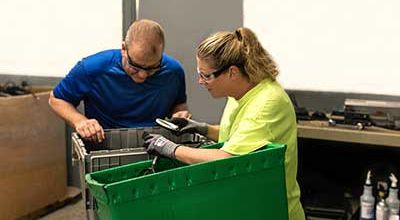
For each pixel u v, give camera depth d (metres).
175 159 1.50
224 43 1.56
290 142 1.59
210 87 1.63
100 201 1.21
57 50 3.53
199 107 2.97
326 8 2.54
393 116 2.34
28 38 3.58
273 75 1.63
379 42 2.47
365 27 2.48
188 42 2.93
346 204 2.44
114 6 3.26
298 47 2.63
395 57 2.46
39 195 3.38
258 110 1.54
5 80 3.70
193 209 1.26
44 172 3.41
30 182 3.29
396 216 2.20
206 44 1.57
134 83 2.13
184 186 1.24
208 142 1.81
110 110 2.17
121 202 1.16
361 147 2.54
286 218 1.44
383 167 2.42
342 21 2.52
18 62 3.64
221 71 1.56
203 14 2.87
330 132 2.26
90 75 2.12
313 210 2.45
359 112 2.35
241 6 2.74
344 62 2.56
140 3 3.05
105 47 3.38
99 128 1.90
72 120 2.05
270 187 1.39
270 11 2.66
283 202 1.42
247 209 1.36
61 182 3.59
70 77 2.15
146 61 1.96
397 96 2.49
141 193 1.18
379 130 2.23
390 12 2.42
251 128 1.51
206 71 1.58
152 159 1.52
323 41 2.58
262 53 1.64
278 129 1.55
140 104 2.18
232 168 1.32
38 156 3.34
